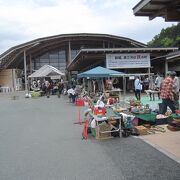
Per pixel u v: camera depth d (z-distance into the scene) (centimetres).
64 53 6444
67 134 1024
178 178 552
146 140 862
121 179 559
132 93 2989
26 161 708
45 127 1201
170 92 1144
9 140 966
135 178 561
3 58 5412
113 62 2847
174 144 796
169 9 643
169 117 1070
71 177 583
